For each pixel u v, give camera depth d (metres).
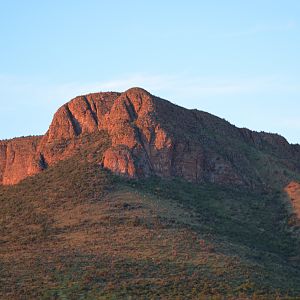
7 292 194.12
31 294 192.88
